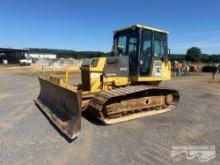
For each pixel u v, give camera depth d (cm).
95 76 661
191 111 752
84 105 651
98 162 386
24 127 567
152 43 728
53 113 650
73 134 488
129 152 426
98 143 469
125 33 745
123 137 504
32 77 2055
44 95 819
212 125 600
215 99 1004
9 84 1484
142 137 504
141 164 380
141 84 745
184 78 2295
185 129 562
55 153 420
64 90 584
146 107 695
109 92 623
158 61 756
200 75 2830
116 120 612
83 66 693
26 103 859
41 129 552
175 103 783
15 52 6850
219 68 3428
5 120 628
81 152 425
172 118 661
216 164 382
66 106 586
